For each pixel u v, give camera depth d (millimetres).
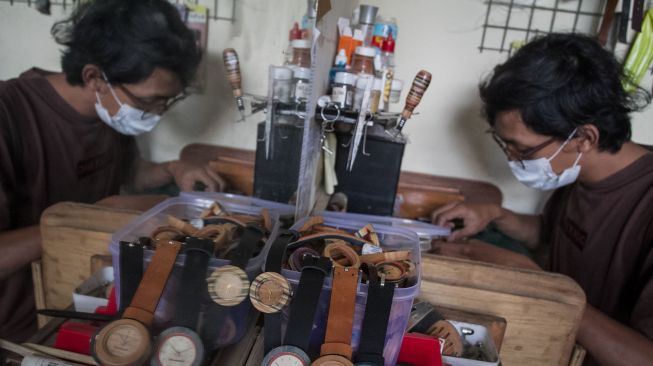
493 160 1310
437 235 927
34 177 915
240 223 587
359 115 772
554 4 1162
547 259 1244
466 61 1227
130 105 856
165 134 941
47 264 742
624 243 923
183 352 418
